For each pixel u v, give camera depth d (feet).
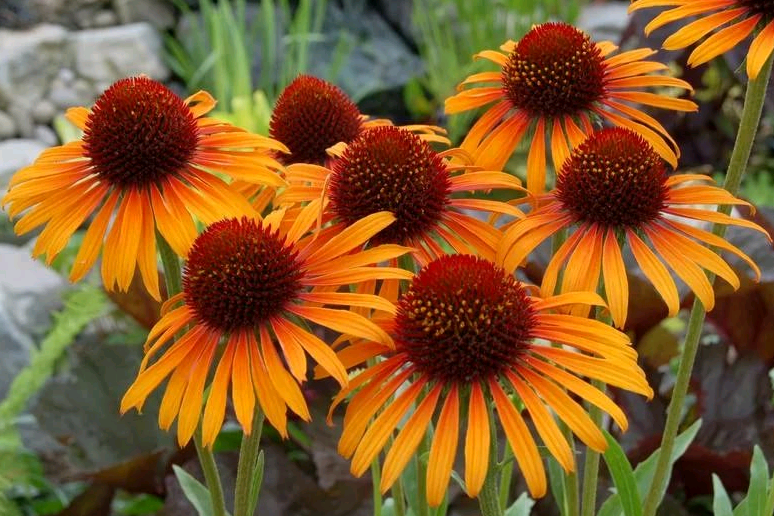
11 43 5.16
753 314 2.74
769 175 4.41
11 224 4.27
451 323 1.68
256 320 1.73
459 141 4.68
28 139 5.10
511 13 5.48
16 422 2.95
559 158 1.88
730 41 1.79
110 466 2.62
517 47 1.97
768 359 2.79
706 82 4.17
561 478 2.06
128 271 1.78
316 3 5.60
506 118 1.96
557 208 1.85
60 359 3.25
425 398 1.67
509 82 1.96
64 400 2.76
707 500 2.70
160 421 1.69
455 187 1.86
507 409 1.65
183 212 1.81
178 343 1.73
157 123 1.84
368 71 5.47
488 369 1.68
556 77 1.92
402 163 1.82
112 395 2.78
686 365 1.87
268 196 1.94
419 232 1.82
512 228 1.81
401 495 1.96
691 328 1.86
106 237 1.81
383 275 1.71
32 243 4.29
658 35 2.76
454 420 1.65
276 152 2.07
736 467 2.54
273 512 2.52
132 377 2.80
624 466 1.88
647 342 2.85
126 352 2.83
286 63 5.24
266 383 1.68
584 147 1.84
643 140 1.85
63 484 2.93
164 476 2.68
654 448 2.53
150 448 2.75
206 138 1.90
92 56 5.29
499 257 1.79
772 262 2.72
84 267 1.80
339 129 2.06
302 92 2.06
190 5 5.67
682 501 2.68
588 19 5.49
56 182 1.86
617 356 1.68
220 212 1.81
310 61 5.44
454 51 5.25
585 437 1.63
